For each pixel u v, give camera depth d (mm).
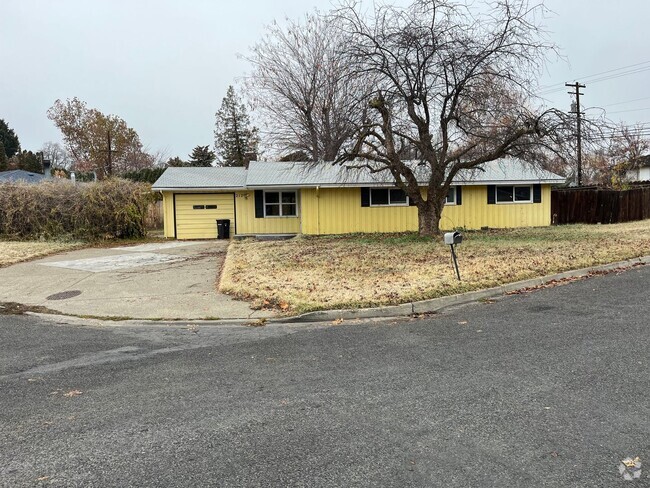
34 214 19812
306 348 5742
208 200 21297
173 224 21203
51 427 3650
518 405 3803
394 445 3232
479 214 20969
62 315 8016
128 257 14750
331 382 4500
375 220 20438
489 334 5996
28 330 7047
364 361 5129
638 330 5785
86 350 5898
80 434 3520
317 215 20281
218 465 3033
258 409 3910
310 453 3156
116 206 20328
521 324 6398
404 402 3955
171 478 2893
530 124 13531
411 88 14031
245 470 2963
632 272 9898
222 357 5480
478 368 4730
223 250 16531
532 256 11523
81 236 20078
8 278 11281
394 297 7957
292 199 21484
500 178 20656
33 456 3201
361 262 11711
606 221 21000
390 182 18641
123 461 3111
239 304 8273
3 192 19938
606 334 5684
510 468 2904
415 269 10344
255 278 10109
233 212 21422
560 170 21344
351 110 14320
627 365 4602
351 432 3447
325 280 9609
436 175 15633
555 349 5211
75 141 44969
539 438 3264
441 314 7387
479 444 3209
